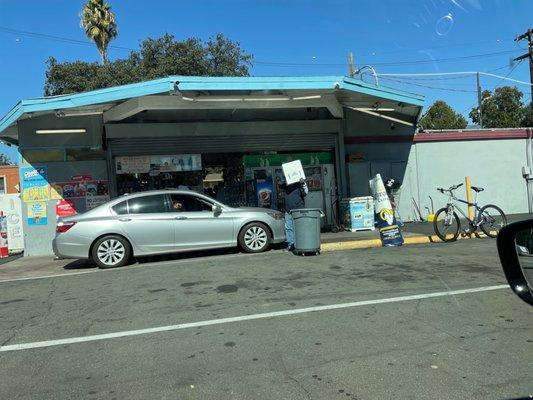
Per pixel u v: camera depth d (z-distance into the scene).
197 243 11.61
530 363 4.59
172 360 5.04
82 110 13.91
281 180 17.12
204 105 13.99
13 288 9.13
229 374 4.62
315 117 17.39
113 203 11.38
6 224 15.35
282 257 10.96
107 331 6.08
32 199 14.56
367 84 13.82
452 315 6.13
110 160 15.32
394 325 5.82
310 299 7.12
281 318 6.27
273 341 5.44
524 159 19.69
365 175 17.97
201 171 16.38
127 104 13.68
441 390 4.11
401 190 18.38
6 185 29.58
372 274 8.67
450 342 5.20
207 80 12.45
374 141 18.20
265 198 16.88
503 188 19.45
